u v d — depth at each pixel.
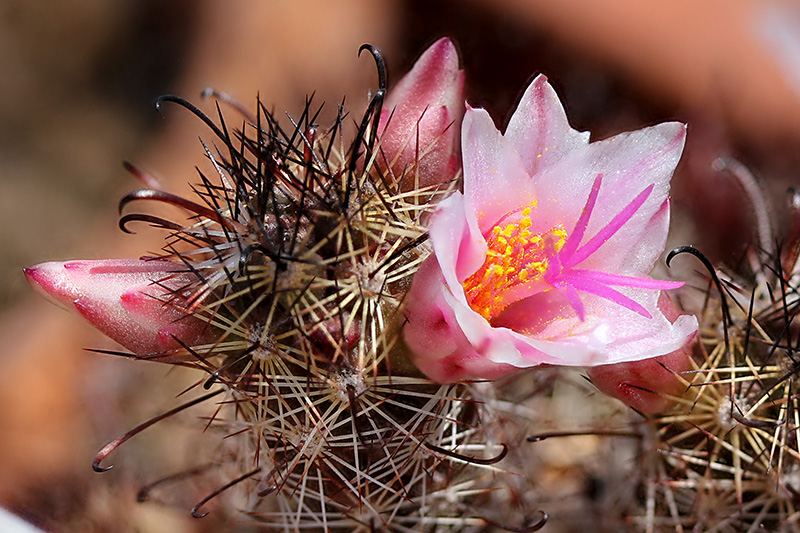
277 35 0.35
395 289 0.22
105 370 0.28
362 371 0.21
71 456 0.28
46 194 0.37
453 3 0.34
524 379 0.25
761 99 0.33
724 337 0.23
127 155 0.38
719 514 0.23
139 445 0.27
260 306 0.22
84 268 0.22
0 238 0.36
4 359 0.30
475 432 0.23
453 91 0.23
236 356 0.22
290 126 0.31
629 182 0.21
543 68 0.34
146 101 0.38
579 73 0.34
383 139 0.22
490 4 0.34
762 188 0.29
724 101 0.33
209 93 0.25
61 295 0.22
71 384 0.29
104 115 0.38
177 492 0.26
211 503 0.25
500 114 0.29
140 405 0.28
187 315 0.22
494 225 0.21
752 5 0.34
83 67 0.39
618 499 0.24
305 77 0.34
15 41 0.39
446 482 0.23
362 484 0.22
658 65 0.33
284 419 0.22
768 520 0.23
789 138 0.33
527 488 0.25
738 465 0.23
